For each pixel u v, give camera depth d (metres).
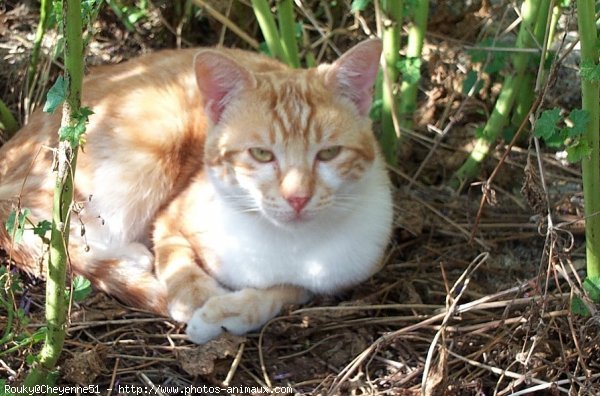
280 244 1.05
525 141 1.24
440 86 1.29
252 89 1.03
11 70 1.28
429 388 0.99
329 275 1.07
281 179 1.01
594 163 0.99
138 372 1.02
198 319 1.04
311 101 1.02
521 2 1.27
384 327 1.07
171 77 1.13
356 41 1.32
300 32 1.23
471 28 1.31
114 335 1.05
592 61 0.96
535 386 1.00
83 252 1.08
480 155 1.20
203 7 1.27
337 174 1.02
